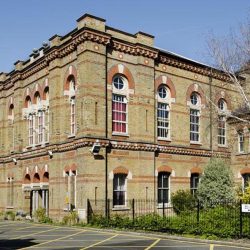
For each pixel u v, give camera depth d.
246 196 23.62
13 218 33.53
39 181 31.97
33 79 33.59
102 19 27.23
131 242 18.39
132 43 28.80
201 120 33.56
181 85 32.28
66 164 28.16
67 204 27.31
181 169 31.16
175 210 28.98
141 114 28.73
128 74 28.59
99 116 26.45
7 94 38.56
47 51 30.47
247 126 34.25
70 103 28.77
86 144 25.66
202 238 18.83
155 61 30.48
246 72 28.48
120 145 27.28
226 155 34.84
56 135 29.03
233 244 17.25
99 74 26.77
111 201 26.36
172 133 31.05
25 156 33.69
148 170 28.53
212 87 34.53
